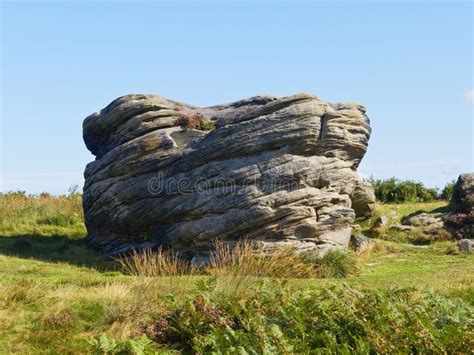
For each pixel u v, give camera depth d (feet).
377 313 40.52
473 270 73.26
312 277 71.41
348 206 84.48
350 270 73.72
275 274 70.03
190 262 79.97
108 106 97.55
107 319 44.45
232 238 80.28
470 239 98.48
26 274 66.33
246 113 86.22
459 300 46.11
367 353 36.52
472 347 36.60
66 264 77.77
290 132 81.82
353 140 85.10
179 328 42.50
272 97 92.79
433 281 62.49
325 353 37.32
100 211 91.15
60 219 106.22
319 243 80.69
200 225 80.79
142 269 59.72
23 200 119.14
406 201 133.69
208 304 43.86
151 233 86.79
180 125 91.61
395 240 101.40
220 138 83.61
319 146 82.89
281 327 41.11
